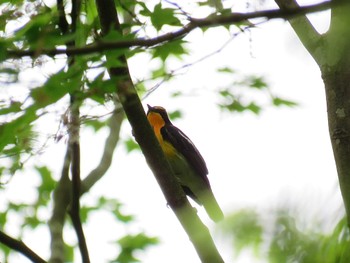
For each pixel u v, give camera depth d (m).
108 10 7.43
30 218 15.59
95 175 12.55
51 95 6.45
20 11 7.16
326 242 3.90
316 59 6.99
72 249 15.96
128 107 7.46
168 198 7.63
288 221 3.71
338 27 4.85
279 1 6.98
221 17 5.10
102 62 6.75
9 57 5.77
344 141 6.56
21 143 7.21
